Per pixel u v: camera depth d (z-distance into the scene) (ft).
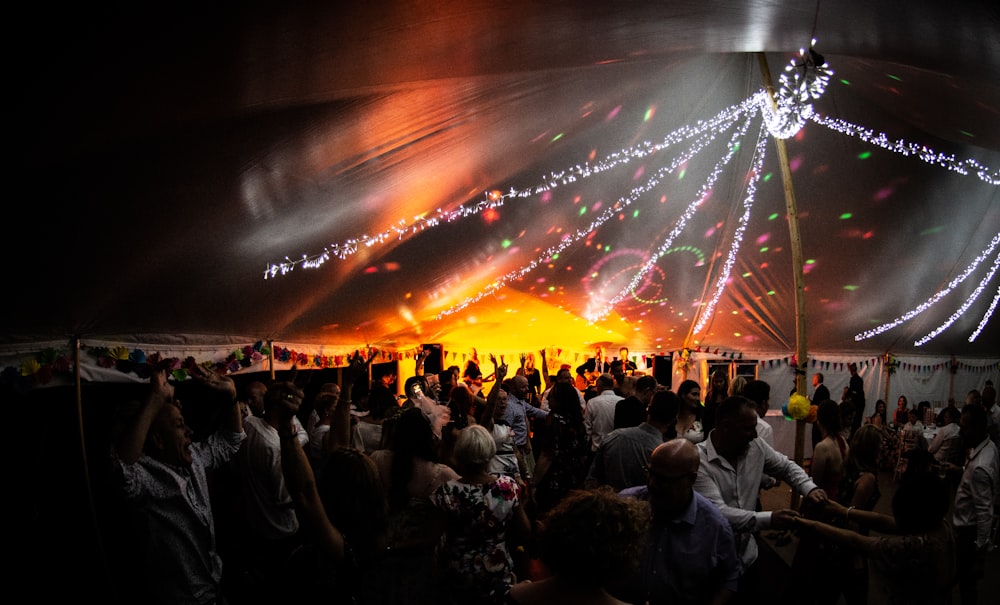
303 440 16.14
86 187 9.68
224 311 16.84
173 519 9.23
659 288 33.14
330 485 8.84
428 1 8.86
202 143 10.42
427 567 9.84
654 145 24.03
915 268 33.99
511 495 10.14
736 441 11.30
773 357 39.68
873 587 18.07
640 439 13.97
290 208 14.17
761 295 35.22
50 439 17.02
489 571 9.85
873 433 14.61
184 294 14.57
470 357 37.42
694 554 8.70
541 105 17.51
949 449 25.41
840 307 36.65
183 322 15.89
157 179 10.57
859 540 10.59
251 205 13.02
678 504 8.71
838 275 34.06
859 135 26.27
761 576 16.43
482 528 9.84
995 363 45.16
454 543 9.96
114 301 12.95
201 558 9.50
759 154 27.07
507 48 12.26
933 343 41.93
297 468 8.61
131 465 8.84
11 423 16.22
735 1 11.30
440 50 11.03
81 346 13.39
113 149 9.23
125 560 15.23
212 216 12.49
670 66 19.89
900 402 39.65
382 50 10.32
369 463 8.99
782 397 40.01
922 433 34.17
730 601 9.11
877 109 24.52
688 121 23.67
